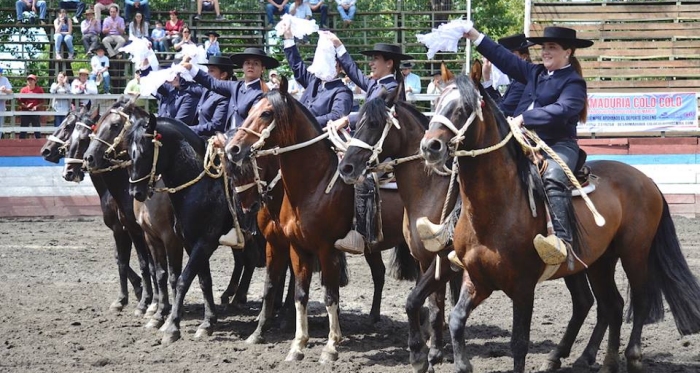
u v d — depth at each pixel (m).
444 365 7.50
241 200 7.71
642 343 8.42
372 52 8.73
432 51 7.09
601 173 7.08
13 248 15.48
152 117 8.38
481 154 5.79
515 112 7.07
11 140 20.41
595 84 22.31
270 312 8.52
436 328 7.06
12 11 27.89
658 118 20.14
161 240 9.16
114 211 10.24
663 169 19.48
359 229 7.78
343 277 9.10
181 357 7.82
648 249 7.16
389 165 6.86
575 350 8.16
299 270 7.95
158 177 8.66
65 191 20.53
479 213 5.88
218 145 8.50
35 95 21.03
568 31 6.75
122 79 24.31
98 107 10.56
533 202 5.95
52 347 8.20
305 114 7.73
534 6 23.09
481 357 7.82
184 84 10.84
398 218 8.14
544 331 8.95
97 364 7.50
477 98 5.65
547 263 5.91
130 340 8.56
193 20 27.30
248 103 9.45
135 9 25.05
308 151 7.66
